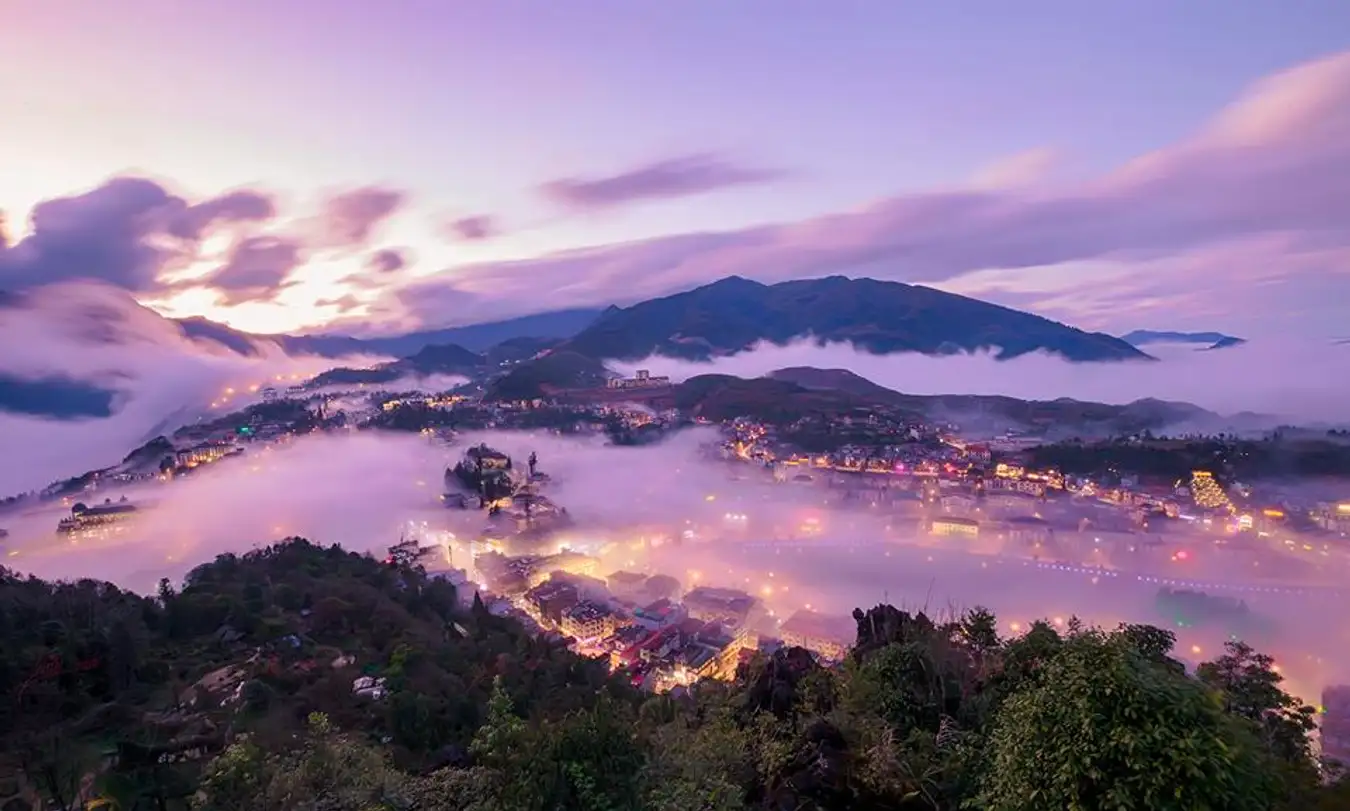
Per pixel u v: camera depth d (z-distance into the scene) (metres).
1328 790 12.92
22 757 34.22
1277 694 19.17
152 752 34.31
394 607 77.94
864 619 27.75
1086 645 12.42
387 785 15.68
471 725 43.44
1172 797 10.20
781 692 21.25
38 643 50.53
